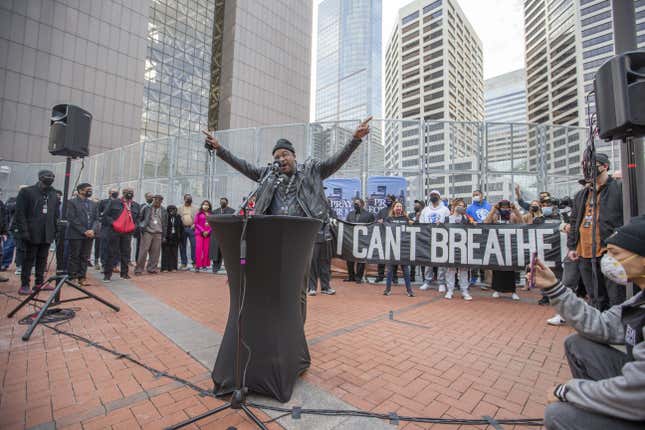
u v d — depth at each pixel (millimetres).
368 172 9141
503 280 5738
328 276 6059
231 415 1976
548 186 9336
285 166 2889
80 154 4219
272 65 42312
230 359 2166
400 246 6008
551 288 1611
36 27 25234
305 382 2410
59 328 3648
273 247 2064
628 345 1304
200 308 4605
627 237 1268
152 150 11297
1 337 3307
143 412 1988
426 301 5434
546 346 3283
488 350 3150
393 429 1837
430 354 3025
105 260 6914
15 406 2031
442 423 1898
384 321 4121
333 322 4059
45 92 25469
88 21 27859
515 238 5609
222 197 9250
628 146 2439
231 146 10133
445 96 93062
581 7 83688
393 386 2377
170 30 37344
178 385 2336
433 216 6711
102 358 2816
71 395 2182
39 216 5184
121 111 29484
